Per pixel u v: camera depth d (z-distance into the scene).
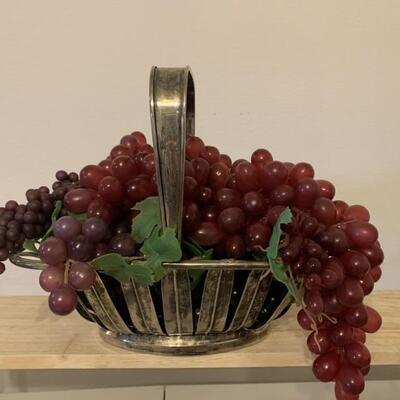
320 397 0.77
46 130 0.85
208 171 0.49
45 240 0.45
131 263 0.44
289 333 0.58
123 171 0.48
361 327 0.47
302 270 0.44
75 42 0.84
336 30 0.84
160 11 0.84
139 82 0.85
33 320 0.63
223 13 0.84
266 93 0.85
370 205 0.87
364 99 0.85
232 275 0.47
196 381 0.88
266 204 0.47
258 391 0.78
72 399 0.76
